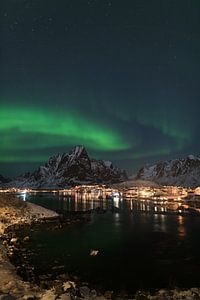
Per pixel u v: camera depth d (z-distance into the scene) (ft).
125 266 94.27
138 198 560.20
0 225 160.86
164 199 513.04
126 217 235.81
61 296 56.49
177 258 104.88
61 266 93.61
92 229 170.50
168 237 145.89
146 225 188.44
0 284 65.98
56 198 538.88
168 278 83.46
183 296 64.03
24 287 64.18
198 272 88.69
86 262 98.94
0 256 97.60
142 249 119.03
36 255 107.04
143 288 75.20
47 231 157.28
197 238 142.20
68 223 191.21
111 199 529.04
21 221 183.01
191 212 281.54
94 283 78.74
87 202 431.84
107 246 124.36
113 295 66.39
